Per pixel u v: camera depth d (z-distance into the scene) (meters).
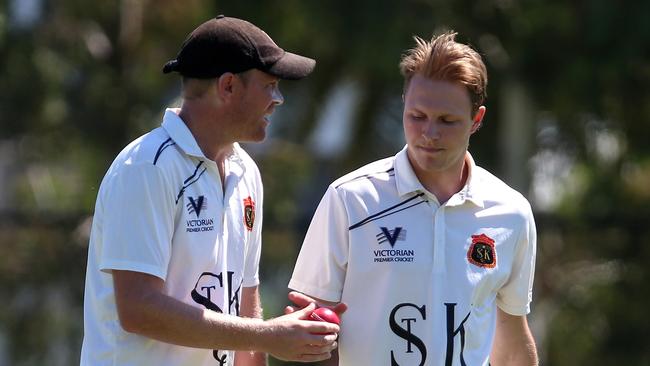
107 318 14.59
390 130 50.56
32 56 48.12
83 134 49.78
